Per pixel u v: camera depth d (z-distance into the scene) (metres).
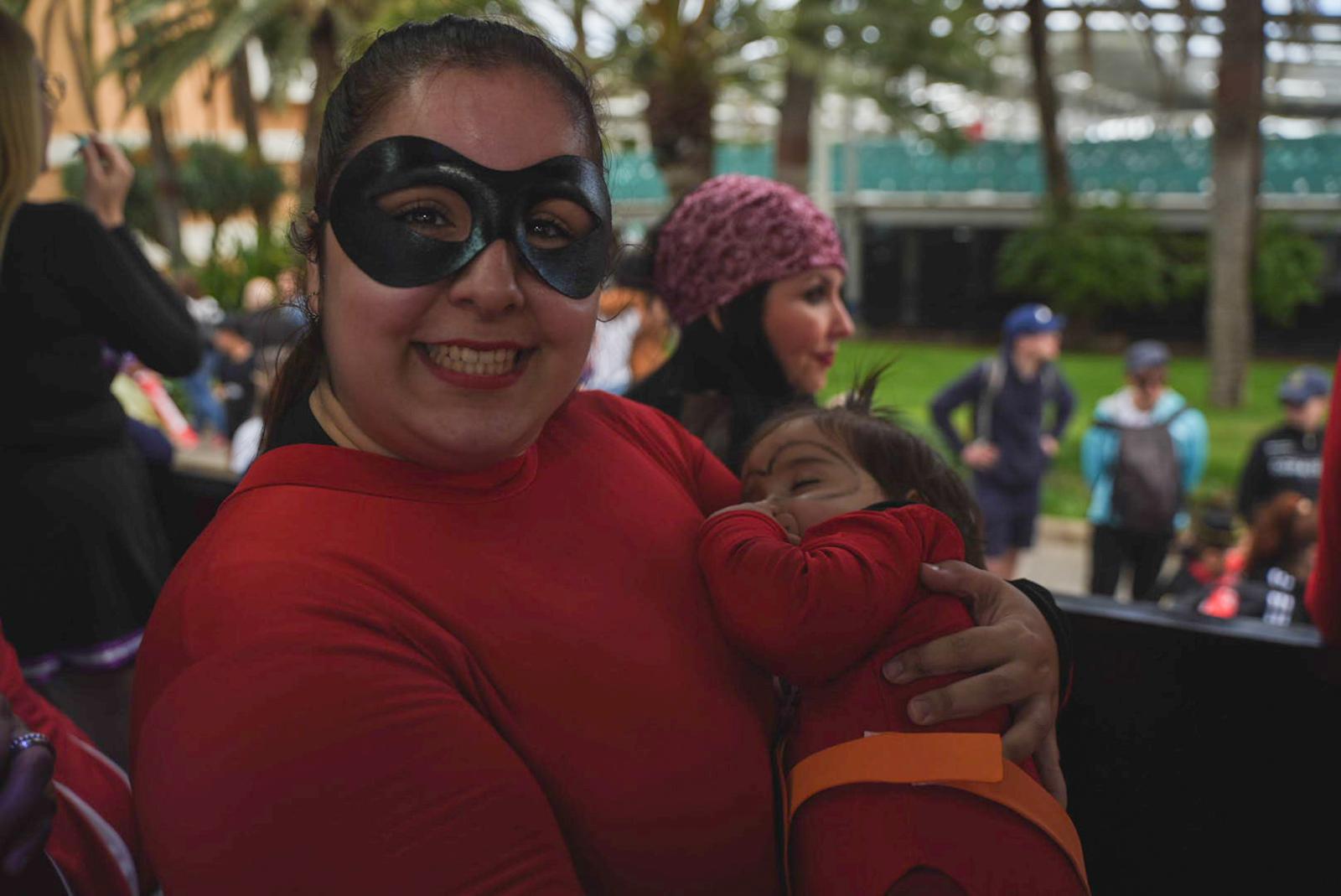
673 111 8.23
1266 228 17.81
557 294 0.88
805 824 1.01
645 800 0.89
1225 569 4.24
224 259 13.27
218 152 17.77
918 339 21.12
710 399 1.73
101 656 1.79
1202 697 1.59
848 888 0.96
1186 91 18.80
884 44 9.88
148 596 1.87
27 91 1.53
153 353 1.87
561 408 1.13
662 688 0.93
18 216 1.72
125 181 1.99
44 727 1.14
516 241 0.86
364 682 0.76
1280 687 1.54
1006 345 5.40
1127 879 1.65
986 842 0.96
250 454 4.33
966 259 21.02
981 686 1.01
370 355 0.86
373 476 0.90
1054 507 8.55
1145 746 1.63
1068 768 1.67
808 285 1.70
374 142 0.85
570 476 1.04
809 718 1.06
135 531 1.86
